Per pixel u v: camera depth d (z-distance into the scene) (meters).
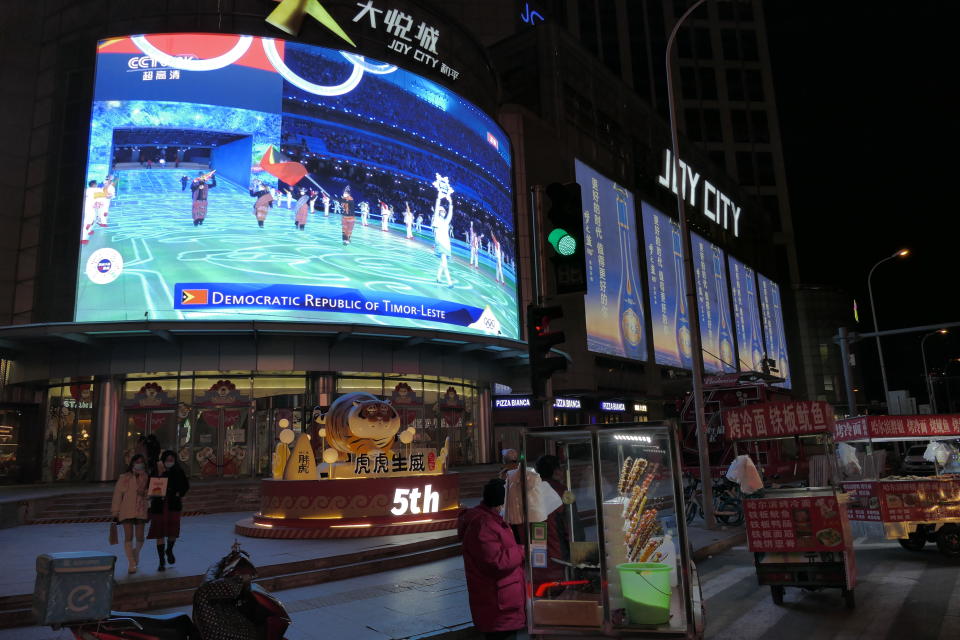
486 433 31.31
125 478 9.73
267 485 14.35
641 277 46.22
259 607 5.50
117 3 26.33
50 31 26.73
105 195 24.33
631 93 50.19
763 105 80.50
